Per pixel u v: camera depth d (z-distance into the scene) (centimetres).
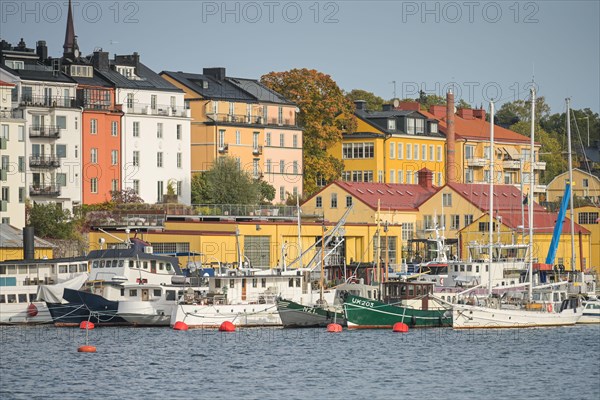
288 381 16900
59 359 18362
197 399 15775
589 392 16400
